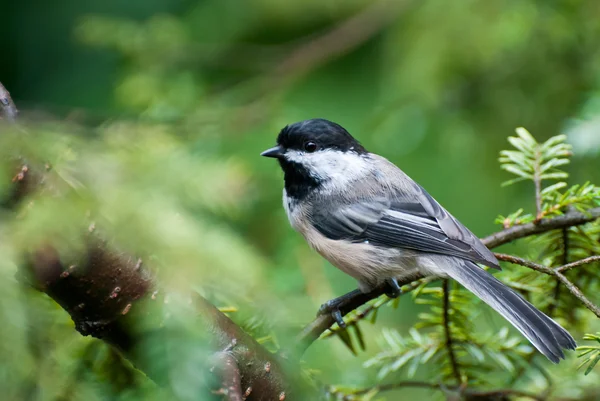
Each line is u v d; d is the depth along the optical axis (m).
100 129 3.24
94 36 9.86
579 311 6.16
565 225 5.80
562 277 5.35
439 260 6.41
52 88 10.47
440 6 9.90
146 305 3.41
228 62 10.34
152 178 2.88
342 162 7.37
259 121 9.18
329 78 10.60
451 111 9.78
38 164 2.83
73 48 10.57
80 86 10.42
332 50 10.22
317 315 5.72
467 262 6.27
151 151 3.11
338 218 7.11
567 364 6.26
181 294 3.12
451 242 6.44
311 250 7.67
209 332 4.07
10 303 2.67
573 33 9.35
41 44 10.61
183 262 2.68
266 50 10.45
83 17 10.41
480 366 5.95
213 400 3.44
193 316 3.44
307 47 10.22
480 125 9.70
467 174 9.63
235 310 4.62
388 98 9.98
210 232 2.80
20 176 2.78
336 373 5.75
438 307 5.85
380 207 7.02
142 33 9.99
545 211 5.88
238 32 10.86
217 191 2.91
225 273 2.72
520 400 6.08
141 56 10.00
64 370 4.17
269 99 9.61
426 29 9.93
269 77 10.01
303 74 10.08
